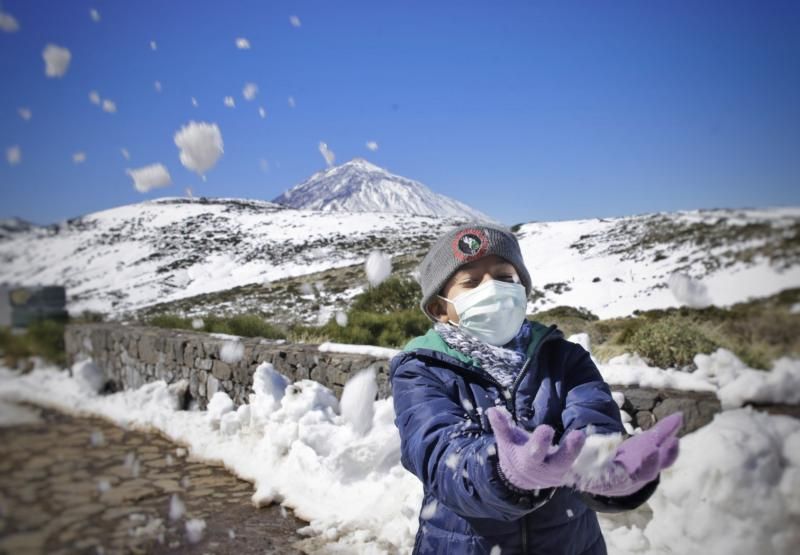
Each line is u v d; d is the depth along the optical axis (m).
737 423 2.00
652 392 2.43
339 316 4.43
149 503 1.46
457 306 1.23
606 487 0.75
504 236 1.27
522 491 0.80
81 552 0.79
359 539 2.40
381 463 3.01
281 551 2.10
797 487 1.79
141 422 2.47
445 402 1.07
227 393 4.67
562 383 1.17
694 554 1.82
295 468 3.04
